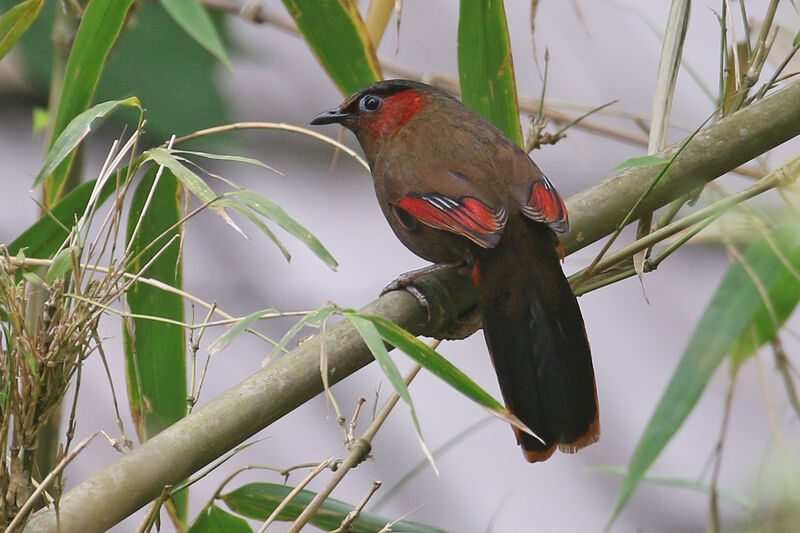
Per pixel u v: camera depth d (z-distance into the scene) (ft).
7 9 34.27
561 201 23.45
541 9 41.81
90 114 19.65
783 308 23.45
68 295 17.49
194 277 35.81
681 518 32.19
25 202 36.29
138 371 24.00
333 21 24.88
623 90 39.47
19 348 17.21
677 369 23.13
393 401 19.54
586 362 22.89
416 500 32.50
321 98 39.55
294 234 18.79
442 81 33.88
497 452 34.06
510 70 25.73
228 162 37.32
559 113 30.99
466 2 24.94
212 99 36.04
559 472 33.65
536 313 23.12
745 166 28.14
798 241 21.61
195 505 31.63
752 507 16.70
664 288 37.83
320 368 17.76
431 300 22.08
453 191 25.11
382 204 27.71
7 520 16.83
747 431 23.44
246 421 18.01
